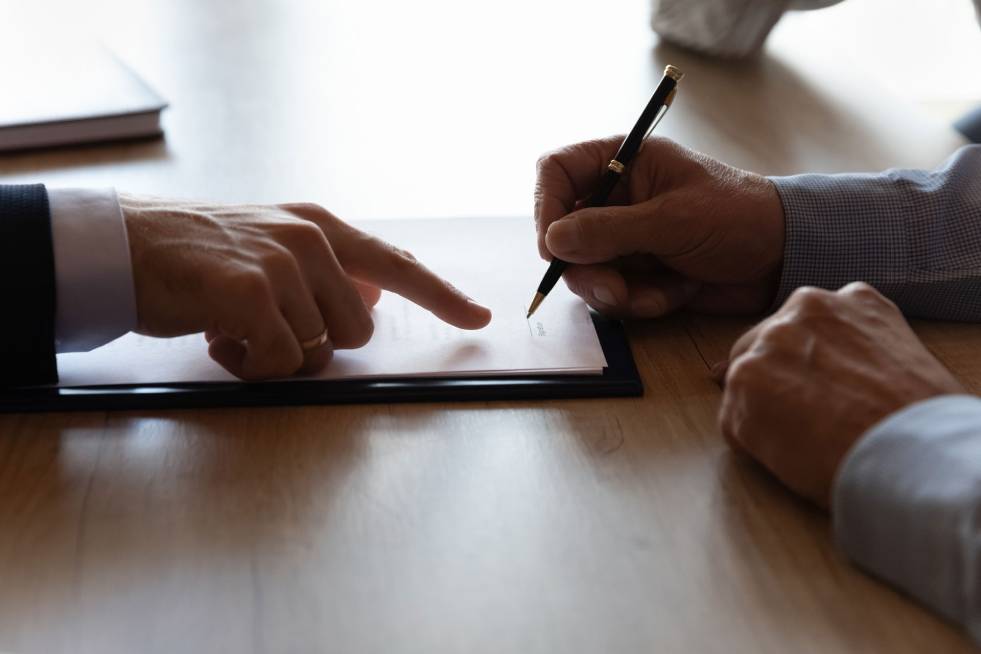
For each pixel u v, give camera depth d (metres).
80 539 0.62
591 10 1.68
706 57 1.50
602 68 1.45
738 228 0.85
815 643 0.55
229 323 0.72
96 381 0.76
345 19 1.61
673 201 0.84
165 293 0.73
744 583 0.59
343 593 0.58
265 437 0.72
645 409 0.77
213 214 0.78
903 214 0.88
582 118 1.29
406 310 0.87
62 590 0.58
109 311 0.73
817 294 0.70
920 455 0.58
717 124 1.27
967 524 0.54
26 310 0.71
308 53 1.47
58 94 1.21
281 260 0.74
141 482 0.67
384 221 1.01
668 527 0.64
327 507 0.65
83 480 0.67
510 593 0.58
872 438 0.59
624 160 0.87
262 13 1.62
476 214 1.05
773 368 0.66
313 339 0.76
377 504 0.65
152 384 0.76
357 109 1.30
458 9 1.67
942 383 0.65
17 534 0.62
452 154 1.19
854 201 0.88
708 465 0.70
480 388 0.77
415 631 0.55
